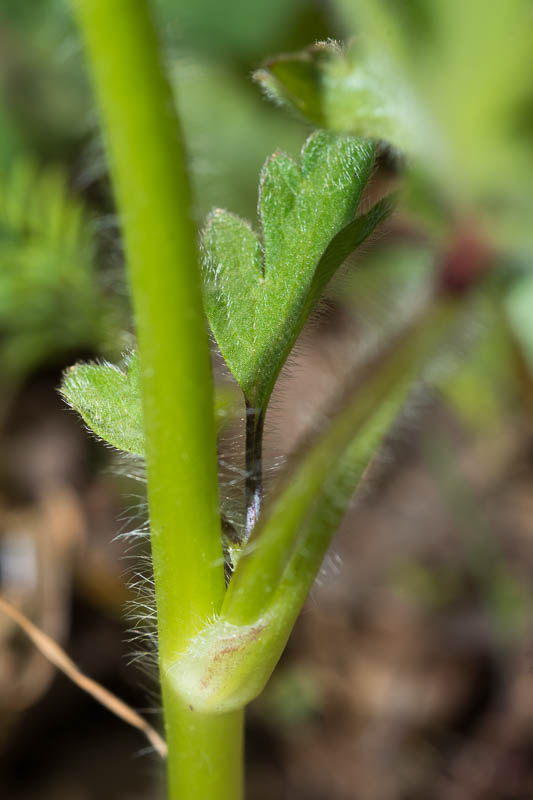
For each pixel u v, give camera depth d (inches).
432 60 5.8
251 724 10.3
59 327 9.8
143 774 9.8
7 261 9.2
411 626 10.8
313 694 10.4
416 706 10.4
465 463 11.9
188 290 4.3
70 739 9.9
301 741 10.2
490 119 5.9
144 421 4.4
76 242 9.4
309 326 4.8
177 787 4.7
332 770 10.0
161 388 4.4
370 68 5.5
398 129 5.6
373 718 10.4
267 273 4.7
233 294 4.7
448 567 11.3
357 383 4.7
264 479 4.8
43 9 12.2
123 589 10.2
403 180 4.9
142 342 4.3
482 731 10.2
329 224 4.7
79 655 9.9
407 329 5.6
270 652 4.5
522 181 6.1
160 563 4.5
